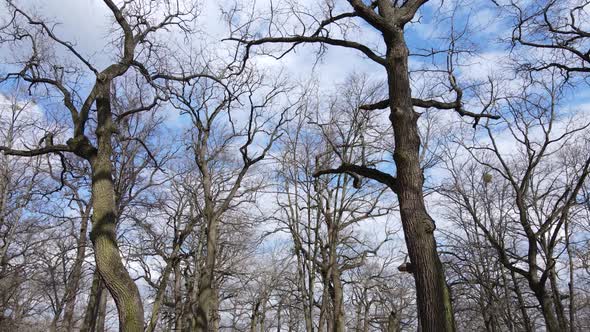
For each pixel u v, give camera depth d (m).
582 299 25.98
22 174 25.39
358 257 23.89
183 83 16.78
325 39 9.99
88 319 21.39
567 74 15.19
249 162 19.28
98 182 10.97
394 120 8.16
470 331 30.39
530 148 16.67
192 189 24.05
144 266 26.88
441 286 7.14
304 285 22.91
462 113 10.14
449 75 10.46
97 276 22.14
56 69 14.52
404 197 7.68
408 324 29.69
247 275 30.39
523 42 14.68
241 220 26.05
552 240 14.98
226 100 18.92
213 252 18.11
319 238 23.00
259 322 37.91
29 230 26.86
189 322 25.61
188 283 29.23
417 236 7.37
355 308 33.41
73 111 12.49
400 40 8.52
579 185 14.96
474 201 23.08
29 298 29.88
